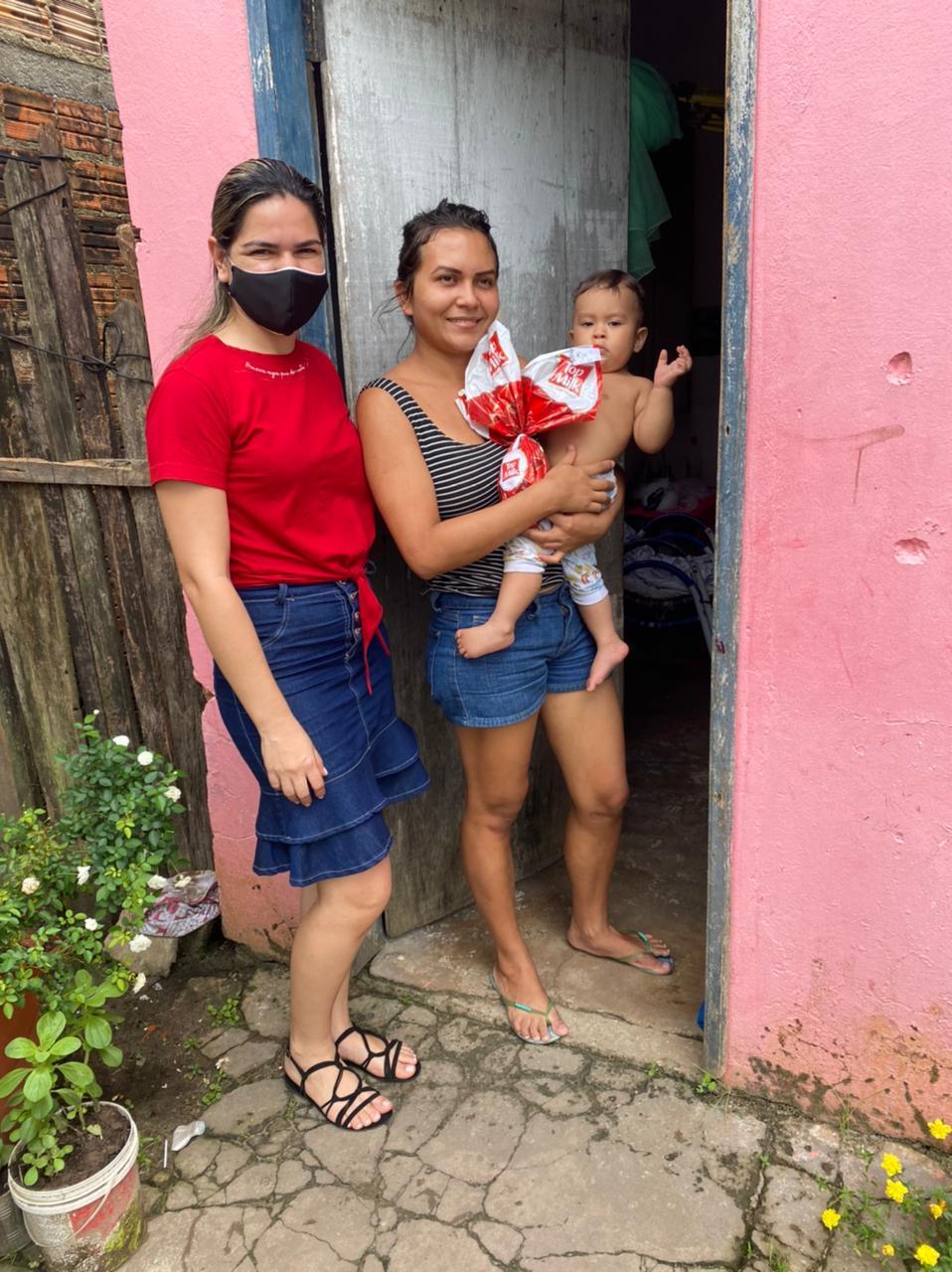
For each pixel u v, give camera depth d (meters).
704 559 4.62
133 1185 1.84
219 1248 1.84
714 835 1.96
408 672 2.55
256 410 1.69
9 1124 1.75
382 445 1.91
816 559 1.73
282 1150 2.06
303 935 2.03
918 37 1.45
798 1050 2.01
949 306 1.53
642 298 2.19
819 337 1.64
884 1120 1.95
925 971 1.82
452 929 2.76
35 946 1.88
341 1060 2.21
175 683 2.80
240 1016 2.51
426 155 2.29
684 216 5.15
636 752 3.89
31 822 2.21
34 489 2.76
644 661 4.95
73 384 2.77
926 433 1.59
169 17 2.13
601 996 2.43
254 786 2.55
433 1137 2.06
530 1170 1.96
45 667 2.92
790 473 1.71
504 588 2.01
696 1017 2.33
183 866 2.48
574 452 2.05
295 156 2.11
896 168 1.51
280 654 1.82
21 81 4.86
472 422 2.00
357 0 2.09
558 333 2.69
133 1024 2.50
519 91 2.43
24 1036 1.92
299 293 1.65
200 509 1.64
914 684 1.70
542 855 3.02
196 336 1.76
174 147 2.23
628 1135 2.03
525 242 2.54
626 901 2.87
